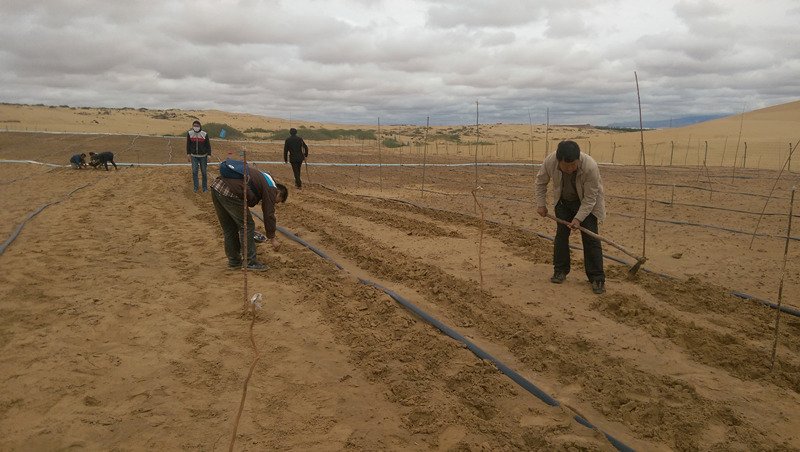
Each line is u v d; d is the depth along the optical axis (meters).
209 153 12.88
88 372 3.76
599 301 5.32
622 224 9.65
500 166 25.44
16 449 2.90
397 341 4.41
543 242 7.99
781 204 12.00
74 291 5.48
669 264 6.91
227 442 3.01
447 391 3.66
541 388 3.77
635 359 4.18
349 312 4.99
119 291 5.50
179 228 8.74
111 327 4.57
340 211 10.70
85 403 3.36
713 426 3.33
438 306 5.26
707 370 4.05
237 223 6.15
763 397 3.67
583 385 3.80
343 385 3.69
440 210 10.95
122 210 10.39
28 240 7.75
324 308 5.11
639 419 3.40
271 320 4.80
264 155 26.56
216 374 3.77
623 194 14.05
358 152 34.91
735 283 6.11
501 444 3.10
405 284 5.93
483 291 5.64
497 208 11.59
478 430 3.21
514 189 15.48
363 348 4.25
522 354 4.27
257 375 3.79
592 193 5.50
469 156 36.84
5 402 3.35
